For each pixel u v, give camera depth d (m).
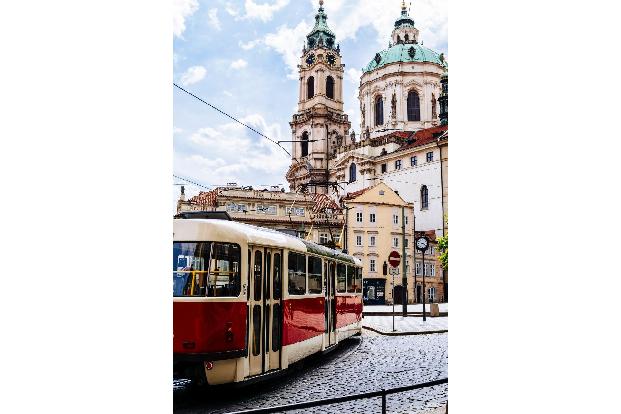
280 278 10.28
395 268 21.23
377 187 52.56
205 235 8.48
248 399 8.84
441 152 57.88
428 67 70.31
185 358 8.08
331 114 77.38
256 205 50.16
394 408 8.27
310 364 13.08
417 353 15.07
